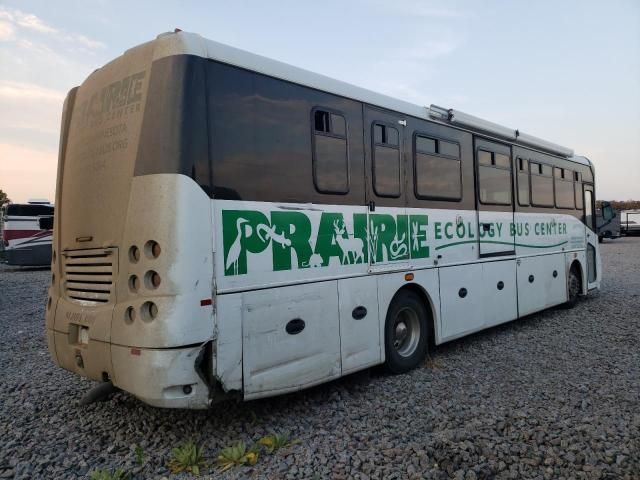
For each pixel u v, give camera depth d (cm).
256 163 426
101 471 357
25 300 1201
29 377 589
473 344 724
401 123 593
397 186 579
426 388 528
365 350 523
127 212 391
